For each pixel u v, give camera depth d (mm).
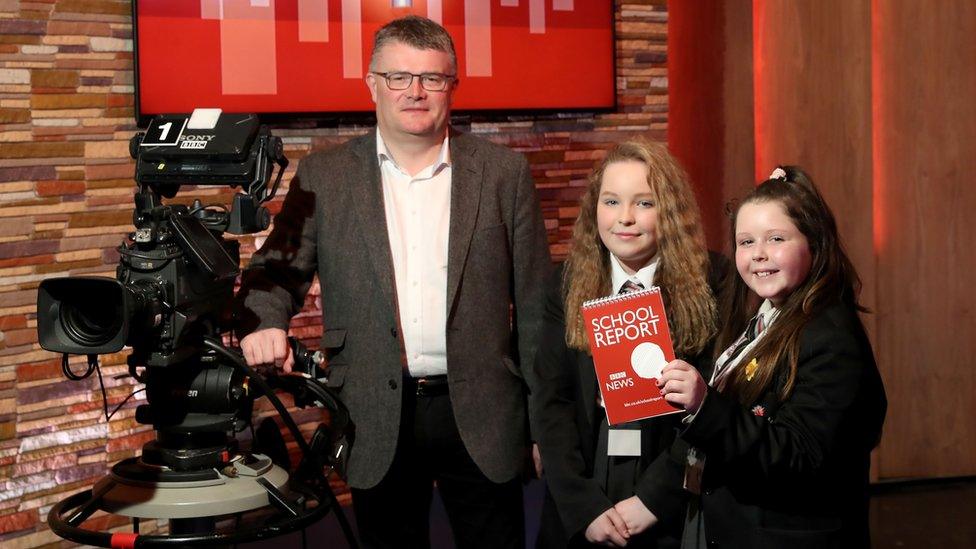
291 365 2010
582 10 3271
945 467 3893
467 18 3117
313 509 1812
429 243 2145
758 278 1708
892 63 3746
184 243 1726
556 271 2166
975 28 3760
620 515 1866
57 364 2705
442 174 2174
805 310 1665
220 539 1692
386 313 2105
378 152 2164
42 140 2658
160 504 1719
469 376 2125
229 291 1912
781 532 1627
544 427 2014
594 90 3318
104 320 1691
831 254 1697
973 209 3834
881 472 3893
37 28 2627
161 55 2777
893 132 3771
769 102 3736
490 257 2154
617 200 1949
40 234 2668
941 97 3773
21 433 2633
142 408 1825
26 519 2623
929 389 3879
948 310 3861
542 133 3328
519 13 3188
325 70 2969
